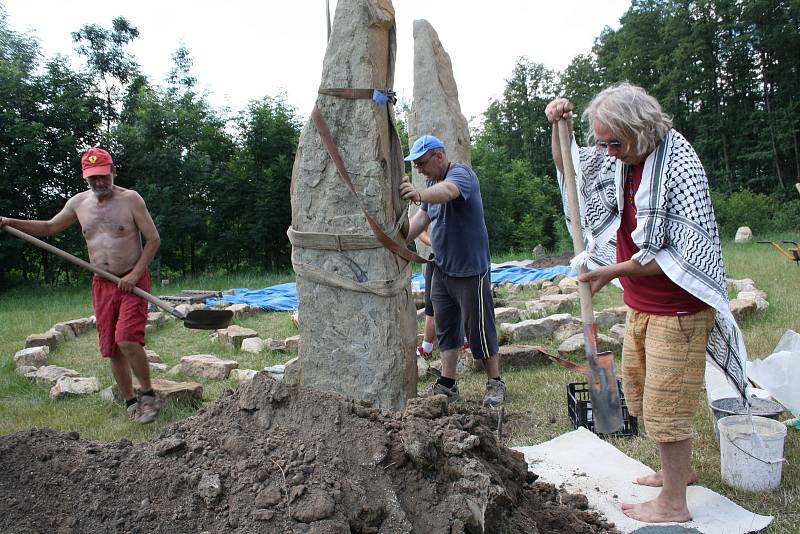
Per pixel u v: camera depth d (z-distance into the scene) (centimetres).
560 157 342
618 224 314
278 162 2130
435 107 811
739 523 296
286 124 2141
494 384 488
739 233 1853
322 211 380
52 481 265
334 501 238
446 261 451
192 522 244
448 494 248
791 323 668
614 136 276
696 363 290
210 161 2066
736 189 3328
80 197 472
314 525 228
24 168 1823
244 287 1541
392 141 386
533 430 444
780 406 396
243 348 735
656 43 3722
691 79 3441
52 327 900
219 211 2123
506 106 4362
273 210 2091
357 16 364
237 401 299
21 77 1872
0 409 535
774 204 2862
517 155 4309
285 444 269
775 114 3250
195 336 829
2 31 1984
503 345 685
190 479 258
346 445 264
